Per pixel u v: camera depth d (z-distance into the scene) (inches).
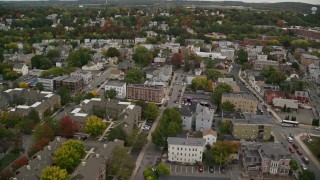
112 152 7436.0
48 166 6628.9
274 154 7554.1
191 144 7869.1
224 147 7854.3
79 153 7504.9
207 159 7805.1
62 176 6309.1
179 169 7662.4
